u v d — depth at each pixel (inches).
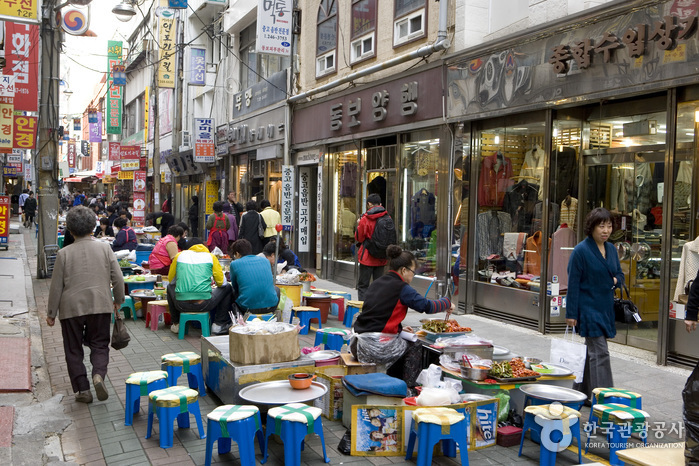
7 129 512.7
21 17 319.3
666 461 117.0
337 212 511.5
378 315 203.3
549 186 303.0
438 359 203.8
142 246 501.0
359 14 458.9
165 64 859.4
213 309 309.6
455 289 363.3
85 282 199.9
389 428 164.2
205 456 155.2
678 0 228.7
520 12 329.7
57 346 285.4
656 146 267.3
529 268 320.5
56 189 501.4
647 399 204.2
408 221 412.2
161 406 167.2
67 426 183.2
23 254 671.8
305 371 190.5
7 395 209.8
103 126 1862.7
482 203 353.1
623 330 282.8
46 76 491.5
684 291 238.4
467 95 344.2
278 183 612.4
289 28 529.0
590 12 265.0
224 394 191.3
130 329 322.3
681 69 229.3
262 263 275.7
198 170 879.7
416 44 392.8
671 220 245.8
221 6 778.2
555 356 193.0
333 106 488.4
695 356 237.1
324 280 516.1
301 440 149.3
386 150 436.8
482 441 169.3
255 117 663.1
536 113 311.9
